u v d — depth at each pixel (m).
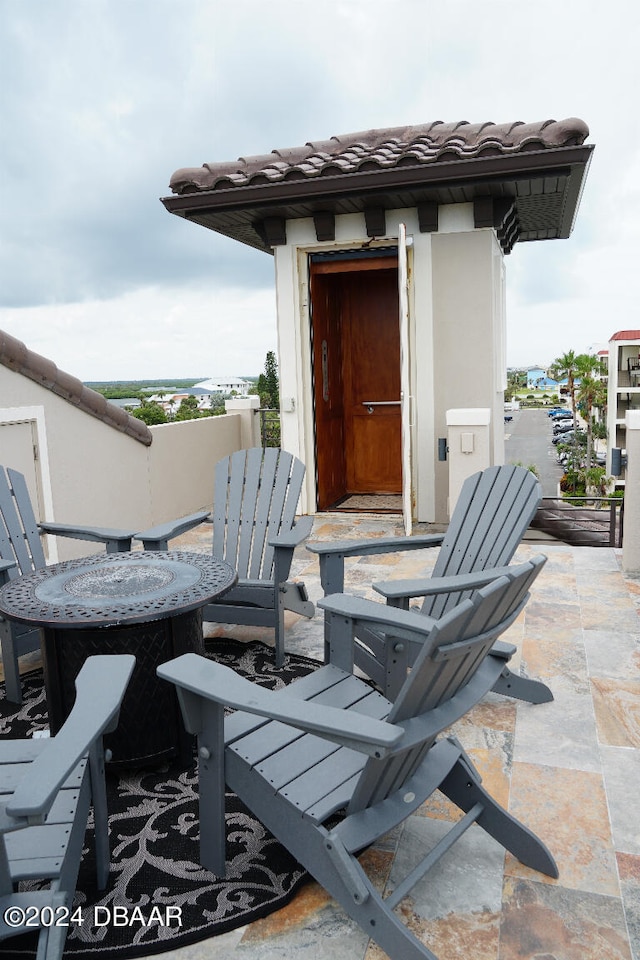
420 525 6.64
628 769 2.57
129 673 1.94
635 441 4.84
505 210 6.10
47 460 5.36
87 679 1.90
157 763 2.69
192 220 6.60
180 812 2.42
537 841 2.03
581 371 61.47
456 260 6.32
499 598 1.68
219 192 5.96
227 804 2.46
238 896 2.00
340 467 7.95
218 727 1.99
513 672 3.26
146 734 2.62
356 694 2.31
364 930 1.73
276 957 1.79
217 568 3.03
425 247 6.38
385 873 2.06
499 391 7.14
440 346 6.46
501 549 2.83
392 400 7.85
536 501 2.71
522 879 2.03
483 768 2.58
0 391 4.93
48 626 2.35
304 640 3.93
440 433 6.57
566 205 6.72
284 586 3.52
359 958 1.78
